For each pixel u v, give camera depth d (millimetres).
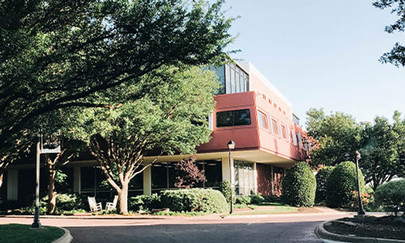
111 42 10617
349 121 41156
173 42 9930
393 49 12531
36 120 13898
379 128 35062
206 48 10156
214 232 13297
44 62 9797
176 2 10469
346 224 12789
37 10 10039
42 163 29344
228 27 10219
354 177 26062
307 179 26062
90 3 10367
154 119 19688
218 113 26234
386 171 37188
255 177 33312
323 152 36750
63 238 11742
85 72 10391
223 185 26359
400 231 11156
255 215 20797
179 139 22828
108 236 12781
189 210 22578
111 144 23438
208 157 28250
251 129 25234
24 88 9859
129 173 23828
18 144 19344
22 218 22938
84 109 15336
